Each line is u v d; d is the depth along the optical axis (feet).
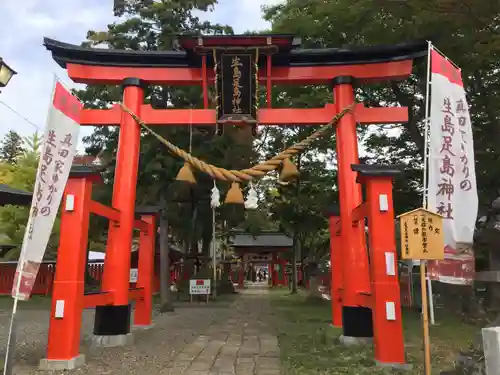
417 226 19.74
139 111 34.71
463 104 26.50
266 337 34.83
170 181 59.31
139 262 41.29
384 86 54.19
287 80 35.45
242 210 74.49
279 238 131.75
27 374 22.68
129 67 35.27
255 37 32.07
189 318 48.93
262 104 61.82
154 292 88.48
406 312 48.80
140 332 37.70
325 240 93.09
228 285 98.22
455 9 31.81
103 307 31.58
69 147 25.52
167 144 33.19
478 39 34.58
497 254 33.73
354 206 31.71
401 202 55.01
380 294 24.45
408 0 32.04
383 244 24.86
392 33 38.14
